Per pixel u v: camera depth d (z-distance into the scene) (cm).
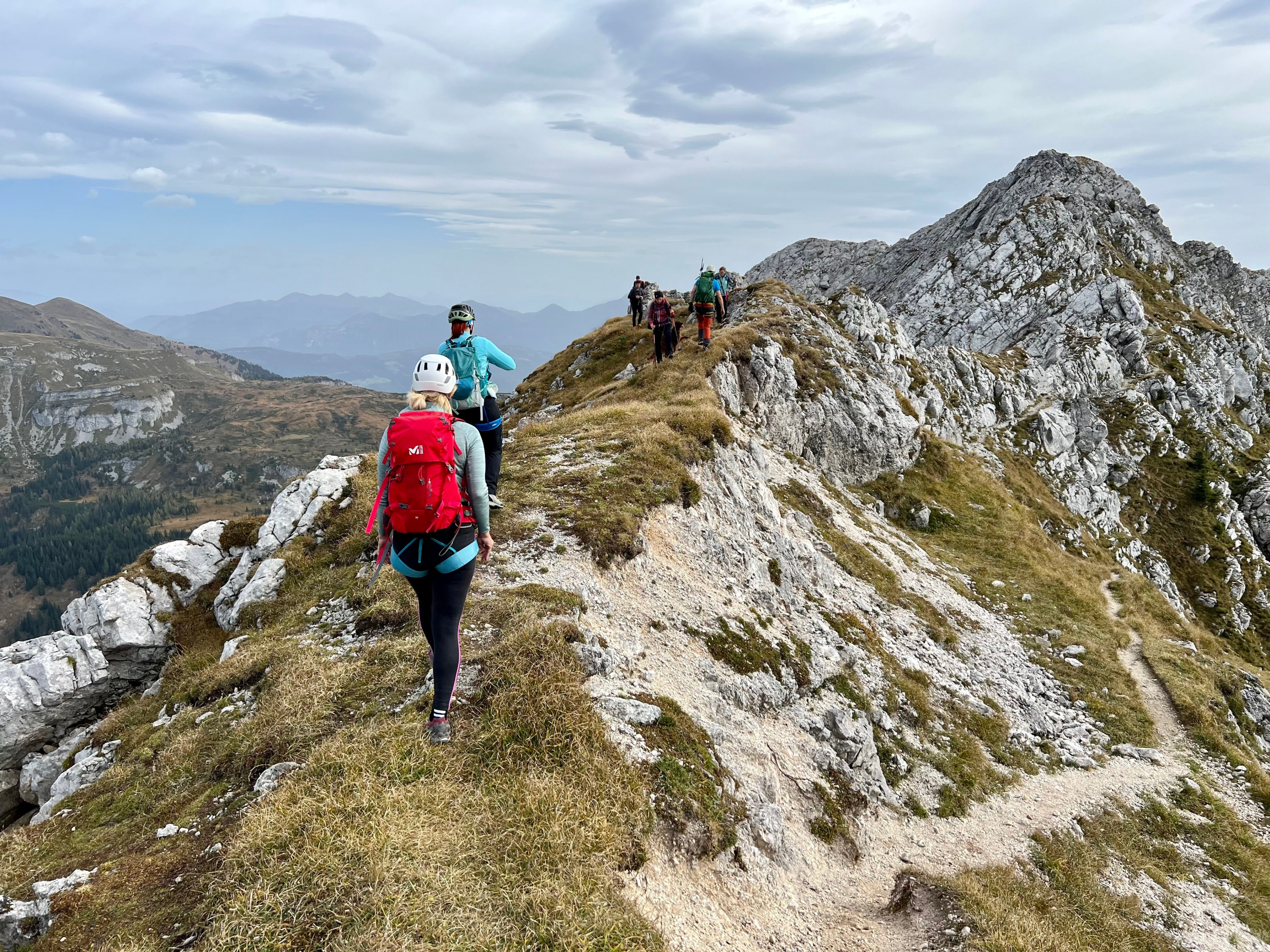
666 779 867
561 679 873
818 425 4041
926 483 4356
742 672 1366
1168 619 3841
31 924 665
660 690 1094
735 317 4841
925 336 11575
